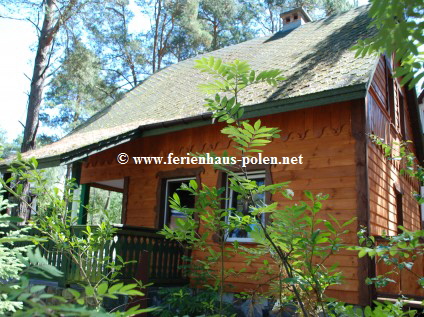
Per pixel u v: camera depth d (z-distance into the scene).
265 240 2.54
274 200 7.65
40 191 4.46
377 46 1.79
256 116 7.59
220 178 8.53
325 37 10.79
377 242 6.52
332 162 7.11
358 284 6.27
